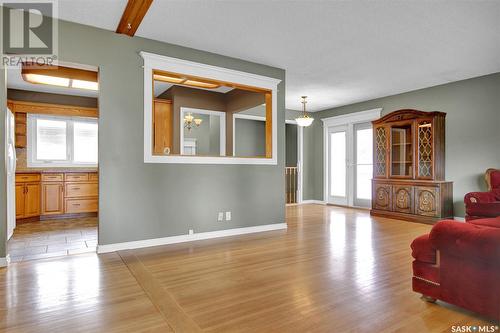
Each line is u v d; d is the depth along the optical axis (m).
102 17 3.06
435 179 4.99
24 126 5.61
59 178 5.49
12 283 2.41
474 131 4.93
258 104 5.38
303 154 7.93
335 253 3.24
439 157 5.04
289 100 6.71
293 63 4.39
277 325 1.76
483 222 2.67
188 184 3.84
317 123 8.00
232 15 3.01
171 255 3.18
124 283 2.41
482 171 4.82
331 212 6.30
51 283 2.41
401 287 2.31
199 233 3.90
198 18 3.07
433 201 4.89
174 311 1.94
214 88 5.89
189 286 2.35
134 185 3.48
